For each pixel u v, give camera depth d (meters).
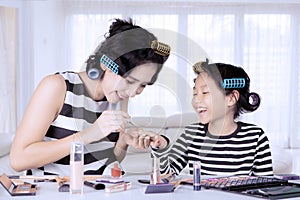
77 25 7.15
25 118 1.34
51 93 1.33
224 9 7.06
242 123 1.74
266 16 7.02
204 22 7.09
